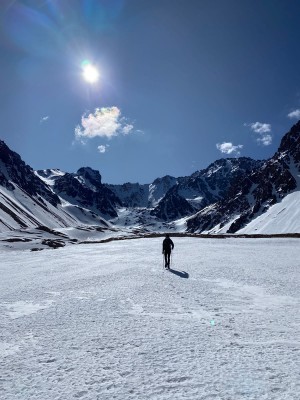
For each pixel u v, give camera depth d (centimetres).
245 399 589
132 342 894
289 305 1398
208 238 5856
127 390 631
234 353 812
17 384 666
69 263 3266
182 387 638
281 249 3956
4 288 1916
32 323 1107
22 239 7781
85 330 1015
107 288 1750
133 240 6053
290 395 601
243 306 1373
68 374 705
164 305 1361
